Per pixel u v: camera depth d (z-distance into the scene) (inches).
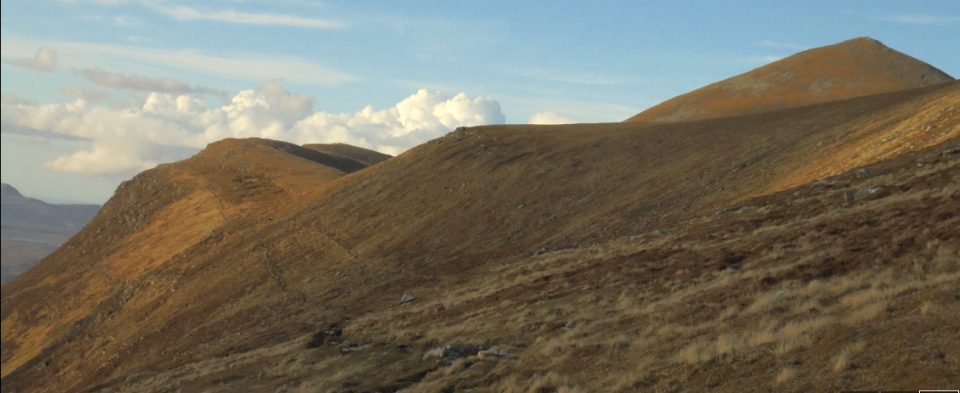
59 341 3329.2
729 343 555.5
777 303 689.6
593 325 855.1
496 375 721.0
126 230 5128.0
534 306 1127.0
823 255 876.6
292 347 1227.9
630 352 665.0
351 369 932.0
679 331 688.4
